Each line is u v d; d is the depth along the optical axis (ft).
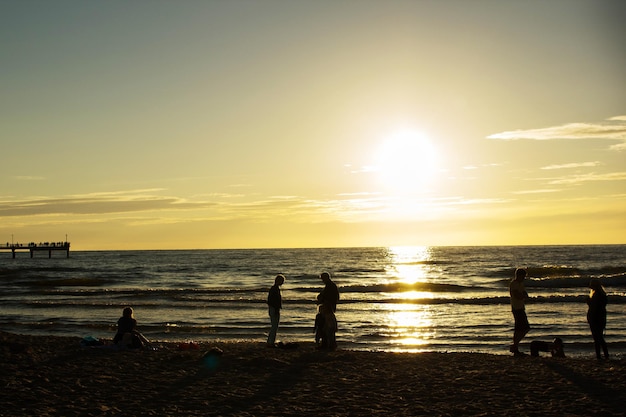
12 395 38.55
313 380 43.78
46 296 163.32
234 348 60.13
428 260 414.62
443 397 38.40
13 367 47.16
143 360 51.49
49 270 302.66
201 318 109.70
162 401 37.45
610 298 127.13
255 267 338.75
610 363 49.19
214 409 35.47
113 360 51.42
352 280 234.17
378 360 52.34
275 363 49.73
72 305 132.05
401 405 36.37
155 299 149.38
